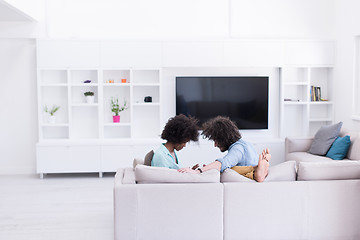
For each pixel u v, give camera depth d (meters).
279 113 6.62
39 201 4.86
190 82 6.41
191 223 3.08
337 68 6.34
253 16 6.58
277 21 6.62
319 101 6.48
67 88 6.39
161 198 3.04
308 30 6.64
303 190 3.14
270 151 6.31
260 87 6.51
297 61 6.35
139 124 6.57
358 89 5.88
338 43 6.31
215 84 6.44
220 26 6.59
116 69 6.17
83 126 6.49
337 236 3.20
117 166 6.12
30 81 6.37
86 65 6.12
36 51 6.10
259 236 3.14
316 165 3.20
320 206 3.16
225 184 3.10
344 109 6.14
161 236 3.08
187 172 3.15
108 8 6.44
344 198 3.17
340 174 3.22
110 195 5.11
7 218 4.23
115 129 6.55
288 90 6.65
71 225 4.02
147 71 6.49
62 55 6.09
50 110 6.41
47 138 6.46
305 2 6.63
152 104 6.27
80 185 5.65
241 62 6.28
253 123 6.55
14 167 6.46
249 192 3.10
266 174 3.22
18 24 6.15
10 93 6.38
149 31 6.50
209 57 6.24
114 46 6.13
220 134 3.40
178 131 3.24
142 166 3.10
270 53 6.30
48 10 6.17
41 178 6.07
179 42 6.20
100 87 6.16
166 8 6.52
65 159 6.06
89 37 6.32
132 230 3.05
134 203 3.04
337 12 6.37
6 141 6.43
